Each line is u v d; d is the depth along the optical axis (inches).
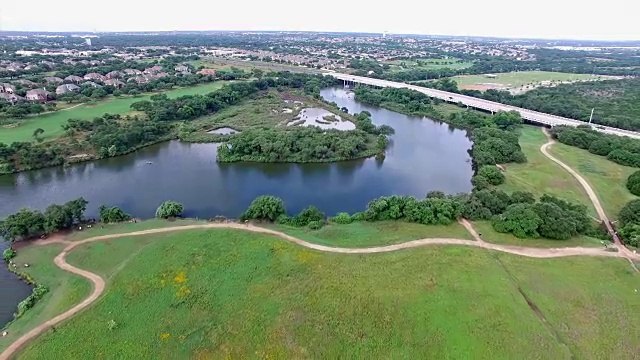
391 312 2322.8
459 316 2288.4
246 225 3501.5
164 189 4473.4
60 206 3462.1
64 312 2431.1
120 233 3376.0
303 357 2050.9
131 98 7780.5
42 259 3016.7
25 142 5118.1
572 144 5841.5
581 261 2913.4
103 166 5098.4
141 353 2101.4
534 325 2255.2
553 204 3427.7
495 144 5329.7
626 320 2341.3
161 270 2746.1
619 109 7509.8
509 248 3090.6
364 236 3282.5
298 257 2878.9
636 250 3078.2
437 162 5546.3
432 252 2974.9
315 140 5600.4
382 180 4867.1
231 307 2395.4
